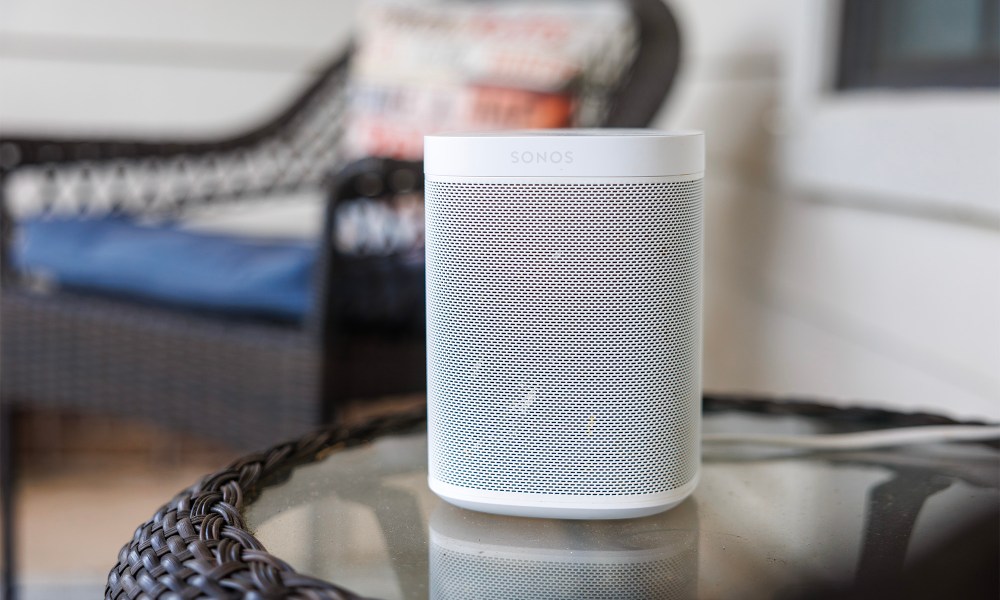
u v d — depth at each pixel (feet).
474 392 1.72
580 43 4.53
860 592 1.43
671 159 1.66
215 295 4.11
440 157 1.70
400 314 4.14
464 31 4.73
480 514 1.77
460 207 1.69
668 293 1.69
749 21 5.09
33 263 4.58
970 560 1.55
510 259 1.68
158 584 1.45
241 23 6.91
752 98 5.06
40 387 4.52
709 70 5.71
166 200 5.64
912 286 3.63
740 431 2.26
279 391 3.85
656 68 4.38
